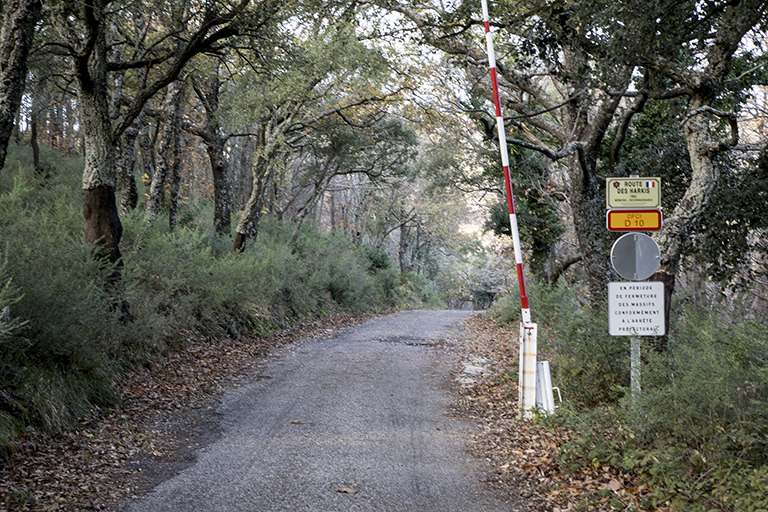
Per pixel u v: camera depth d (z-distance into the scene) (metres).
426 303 45.12
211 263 13.87
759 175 9.51
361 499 4.69
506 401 8.40
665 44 8.28
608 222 6.89
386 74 18.88
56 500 4.41
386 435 6.61
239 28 10.61
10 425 5.42
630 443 5.42
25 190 11.76
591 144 10.59
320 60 17.12
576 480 5.18
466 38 11.79
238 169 36.25
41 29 11.74
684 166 10.87
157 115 17.62
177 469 5.35
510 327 18.77
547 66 10.23
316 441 6.29
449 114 23.17
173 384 8.74
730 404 4.79
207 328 12.31
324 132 27.38
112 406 7.30
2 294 5.53
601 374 7.92
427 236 54.66
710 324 5.82
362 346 14.18
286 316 17.25
